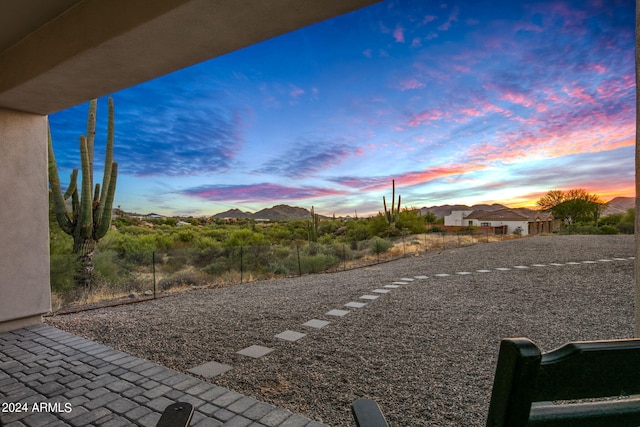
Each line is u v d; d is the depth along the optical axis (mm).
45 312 4379
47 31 3088
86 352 3447
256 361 3393
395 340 4051
